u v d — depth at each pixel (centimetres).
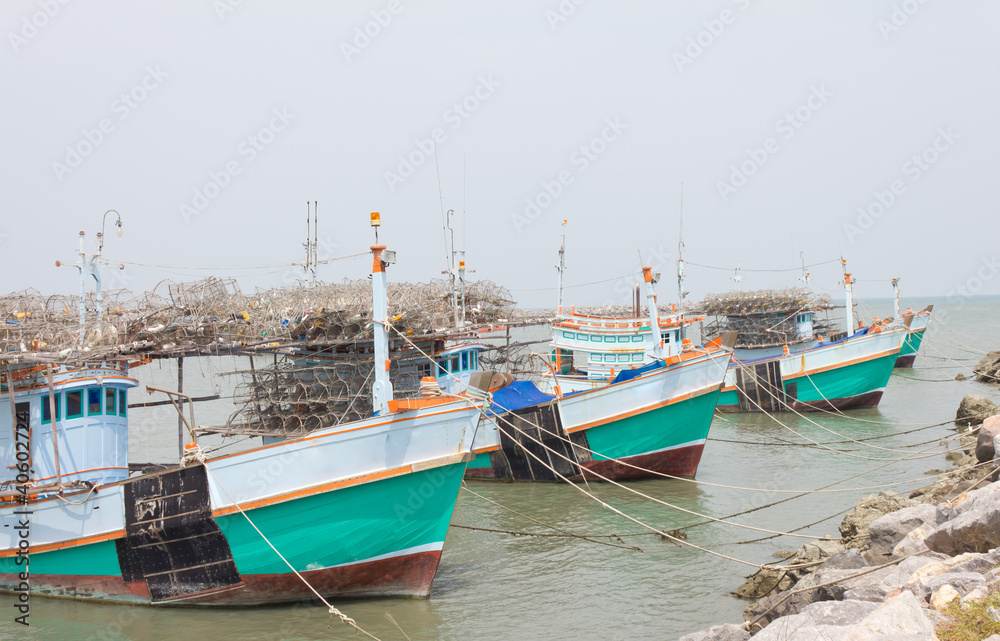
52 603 1630
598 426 2556
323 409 1984
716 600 1544
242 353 1875
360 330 1900
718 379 2525
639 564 1789
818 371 3950
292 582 1538
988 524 1129
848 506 2173
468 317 2888
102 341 1641
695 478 2634
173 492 1521
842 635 895
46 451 1675
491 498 2480
